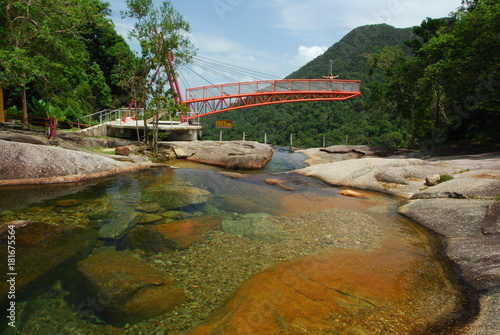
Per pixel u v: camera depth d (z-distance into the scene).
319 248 5.61
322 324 3.31
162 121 26.77
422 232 6.60
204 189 9.75
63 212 6.91
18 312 3.47
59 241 5.26
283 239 6.02
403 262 5.10
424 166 11.98
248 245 5.68
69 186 9.33
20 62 14.59
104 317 3.49
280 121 50.56
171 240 5.74
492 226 5.82
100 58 34.47
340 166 12.86
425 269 4.86
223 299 3.92
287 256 5.24
